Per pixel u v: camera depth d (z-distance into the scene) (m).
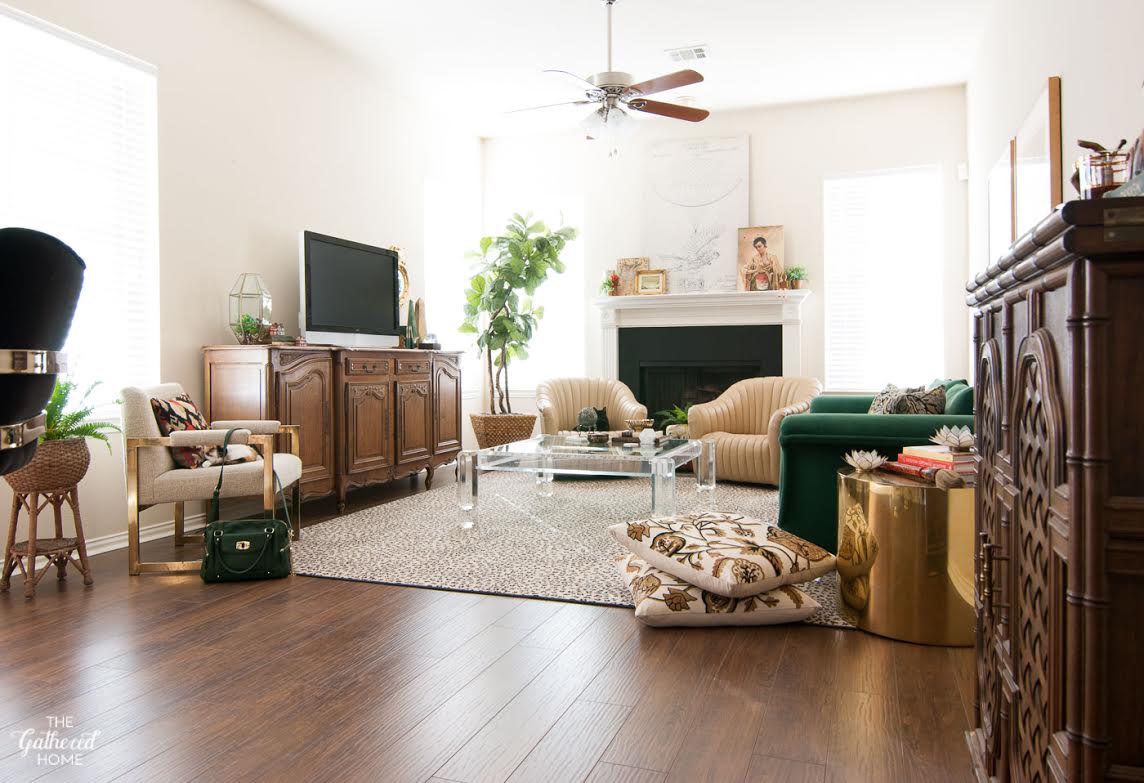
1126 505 0.96
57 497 3.27
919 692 2.18
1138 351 0.96
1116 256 0.96
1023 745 1.34
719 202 7.17
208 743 1.90
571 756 1.83
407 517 4.71
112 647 2.55
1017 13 4.34
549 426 6.10
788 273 6.84
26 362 1.52
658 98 6.61
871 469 2.90
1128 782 0.97
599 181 7.54
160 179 4.29
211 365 4.45
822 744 1.89
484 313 7.75
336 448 4.87
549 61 5.88
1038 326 1.23
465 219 7.64
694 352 7.18
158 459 3.57
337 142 5.79
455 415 6.37
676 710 2.08
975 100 5.96
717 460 5.73
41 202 3.76
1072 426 1.00
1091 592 0.98
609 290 7.30
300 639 2.63
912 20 5.25
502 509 4.96
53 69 3.82
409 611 2.93
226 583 3.32
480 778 1.74
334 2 4.89
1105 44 2.81
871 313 6.86
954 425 3.17
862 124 6.82
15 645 2.57
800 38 5.50
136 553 3.49
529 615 2.89
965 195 6.56
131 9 4.11
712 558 2.72
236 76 4.82
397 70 6.05
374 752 1.85
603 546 3.92
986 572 1.56
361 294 5.56
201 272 4.56
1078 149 3.15
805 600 2.74
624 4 4.92
